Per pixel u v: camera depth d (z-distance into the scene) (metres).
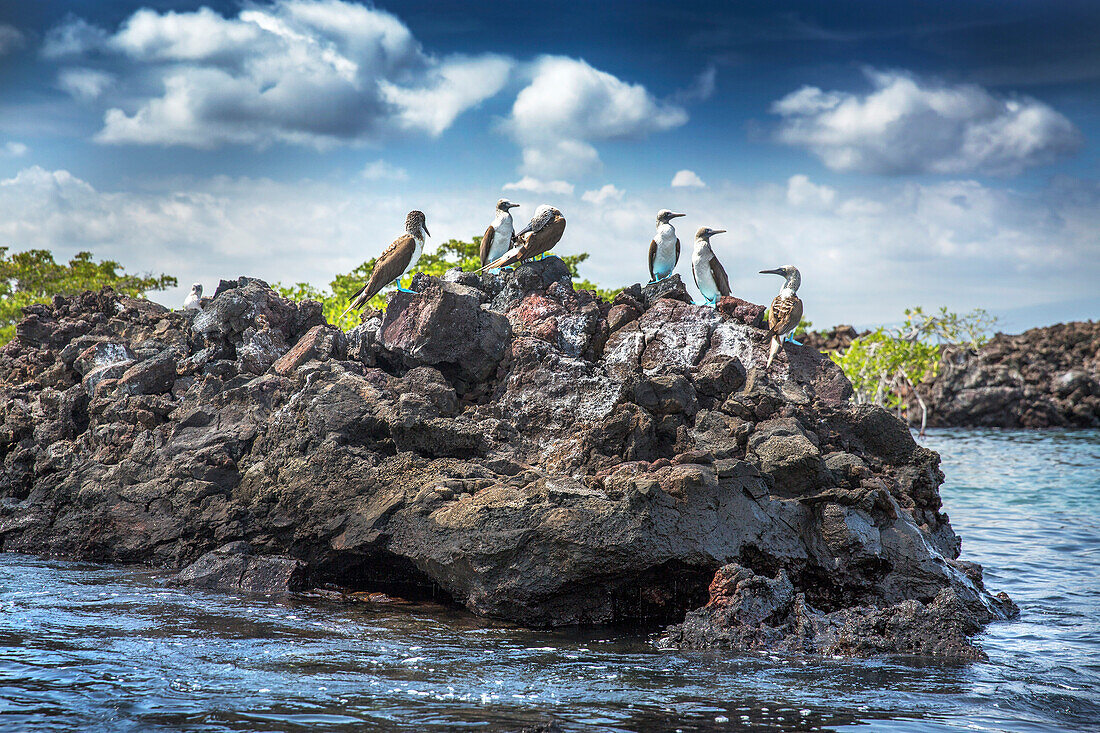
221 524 14.25
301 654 9.73
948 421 75.94
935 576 12.35
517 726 7.56
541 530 11.59
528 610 11.57
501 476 13.12
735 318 16.47
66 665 9.16
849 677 9.36
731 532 11.98
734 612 10.72
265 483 14.20
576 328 16.25
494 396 15.52
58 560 15.14
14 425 17.45
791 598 11.25
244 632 10.62
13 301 56.97
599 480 12.64
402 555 12.70
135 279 63.81
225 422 15.46
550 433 14.59
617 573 11.55
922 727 7.89
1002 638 11.35
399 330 16.23
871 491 12.62
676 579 11.94
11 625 10.72
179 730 7.37
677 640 10.67
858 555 12.28
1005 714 8.30
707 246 16.98
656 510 11.66
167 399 16.48
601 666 9.60
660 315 16.31
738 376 14.93
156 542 14.66
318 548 13.71
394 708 7.98
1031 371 77.50
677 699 8.47
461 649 10.19
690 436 14.02
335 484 13.69
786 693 8.75
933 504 14.84
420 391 15.09
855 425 14.92
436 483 12.87
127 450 15.95
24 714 7.70
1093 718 8.27
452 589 12.42
